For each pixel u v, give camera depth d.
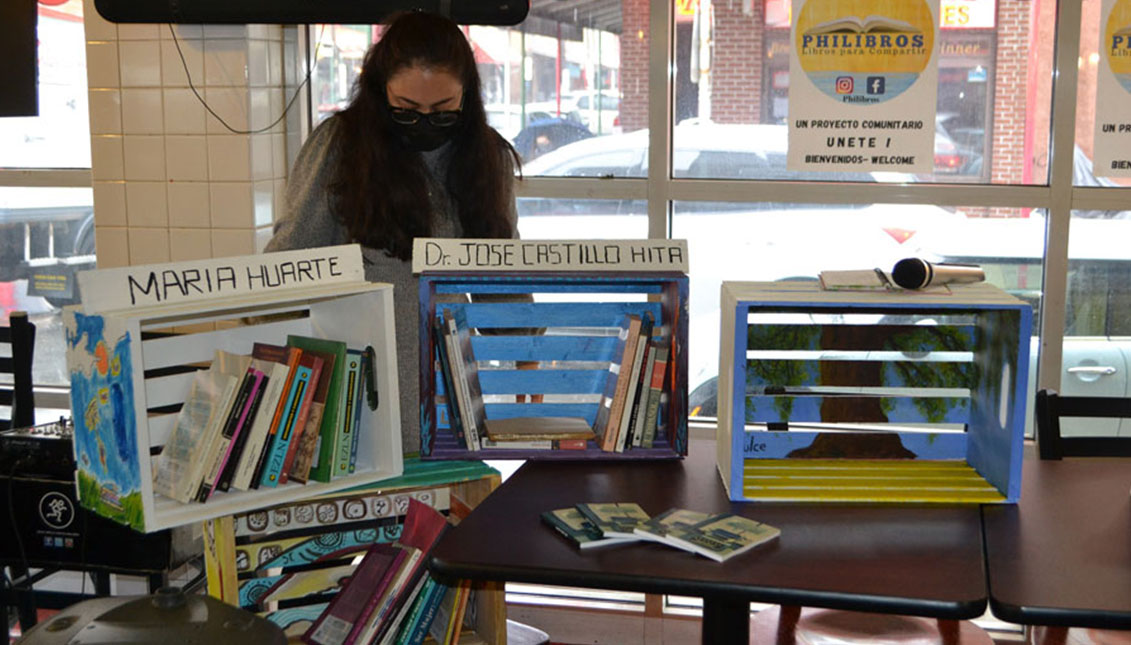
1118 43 2.87
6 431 2.33
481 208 2.15
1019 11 2.94
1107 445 2.20
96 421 1.76
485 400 2.34
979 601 1.34
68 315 1.81
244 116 3.10
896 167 3.01
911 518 1.65
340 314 1.97
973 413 1.88
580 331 2.98
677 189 3.11
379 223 2.04
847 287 1.81
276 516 1.93
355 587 1.92
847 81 2.99
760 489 1.76
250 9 2.92
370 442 1.95
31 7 2.96
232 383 1.77
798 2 2.98
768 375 1.88
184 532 2.19
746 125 3.11
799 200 3.05
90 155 3.32
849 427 2.57
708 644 1.72
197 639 1.46
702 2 3.07
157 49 3.12
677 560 1.46
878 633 2.04
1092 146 2.93
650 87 3.09
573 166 3.22
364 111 2.04
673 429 1.96
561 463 1.95
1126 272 2.99
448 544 1.52
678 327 1.92
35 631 1.51
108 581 2.53
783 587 1.37
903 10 2.94
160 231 3.22
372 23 2.90
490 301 2.16
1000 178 3.02
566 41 3.17
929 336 1.88
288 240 2.10
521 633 2.65
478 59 3.23
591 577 1.42
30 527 2.17
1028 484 1.83
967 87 3.00
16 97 3.00
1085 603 1.33
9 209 3.60
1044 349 3.02
